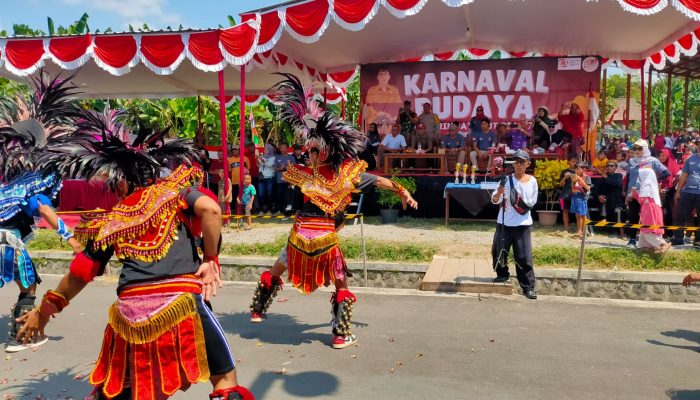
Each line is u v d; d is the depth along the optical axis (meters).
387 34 13.22
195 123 20.78
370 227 11.33
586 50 15.16
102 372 2.96
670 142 19.59
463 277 7.57
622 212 10.57
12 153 4.49
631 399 4.16
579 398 4.18
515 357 5.05
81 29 19.05
